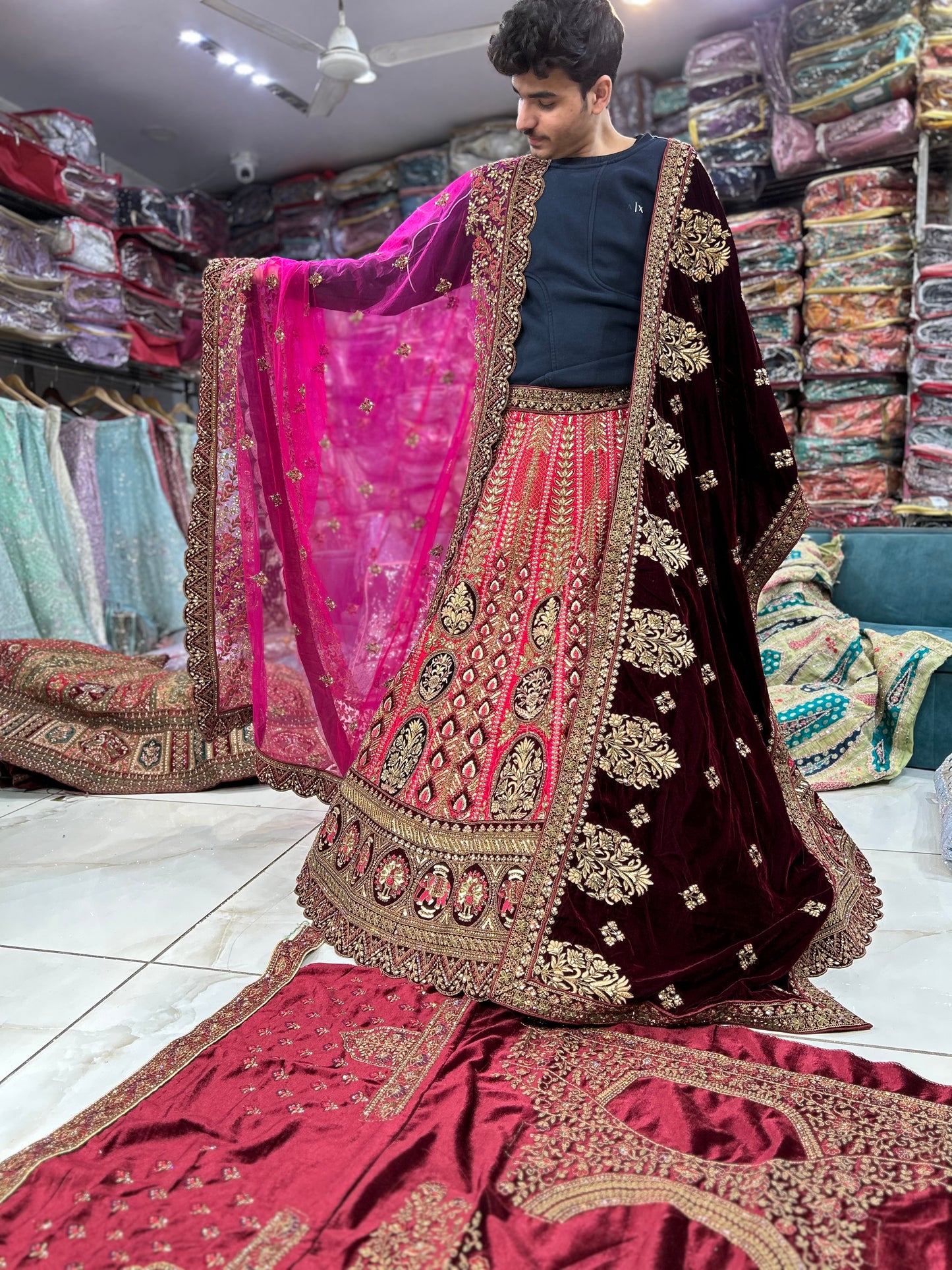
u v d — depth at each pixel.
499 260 1.55
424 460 1.92
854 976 1.37
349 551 1.94
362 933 1.41
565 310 1.49
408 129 5.91
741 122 4.62
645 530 1.40
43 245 4.57
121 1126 0.99
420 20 4.70
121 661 2.99
